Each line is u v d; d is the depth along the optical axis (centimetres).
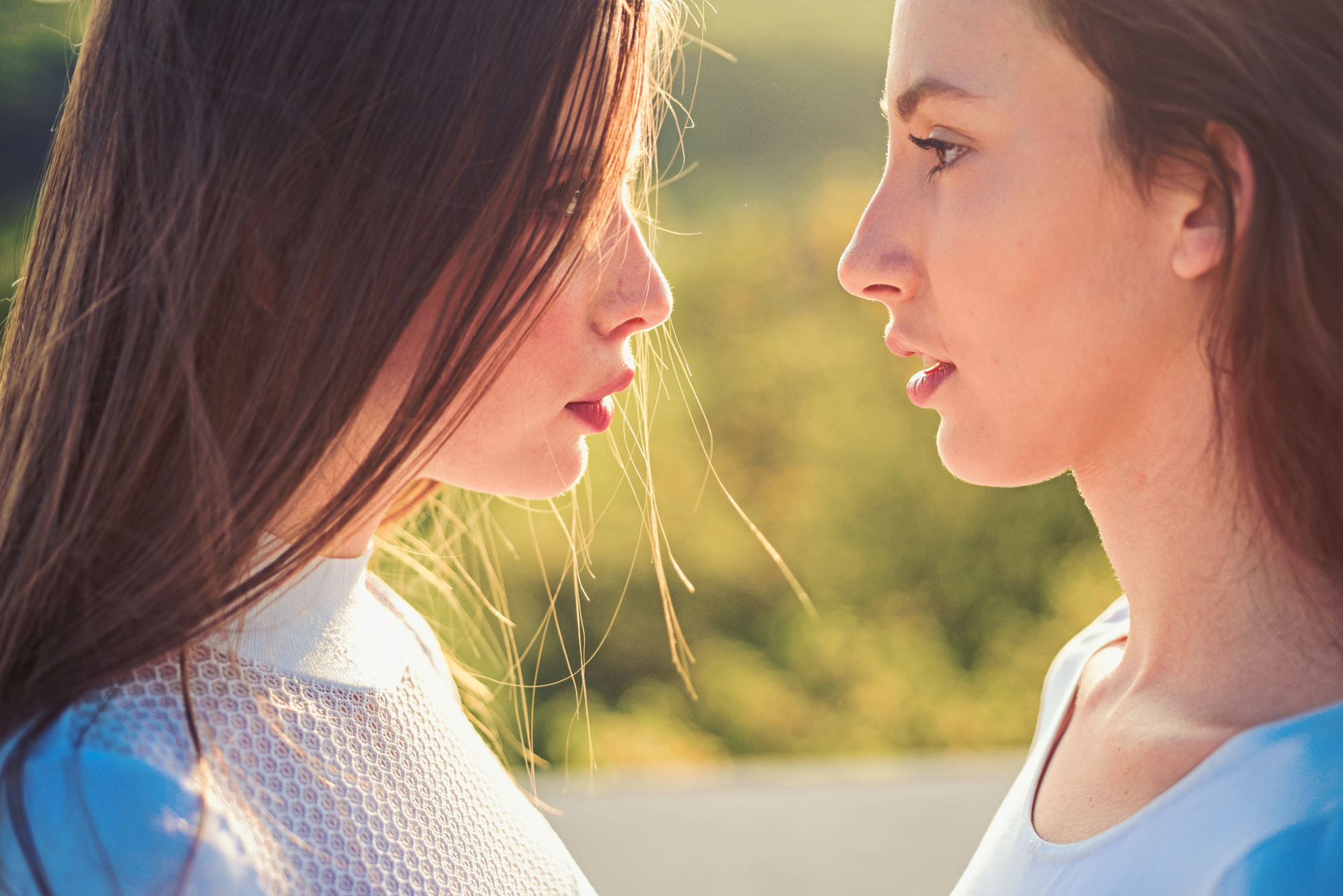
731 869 380
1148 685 100
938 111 98
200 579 89
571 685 728
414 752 105
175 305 90
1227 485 92
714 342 890
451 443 106
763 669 748
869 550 811
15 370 103
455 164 92
